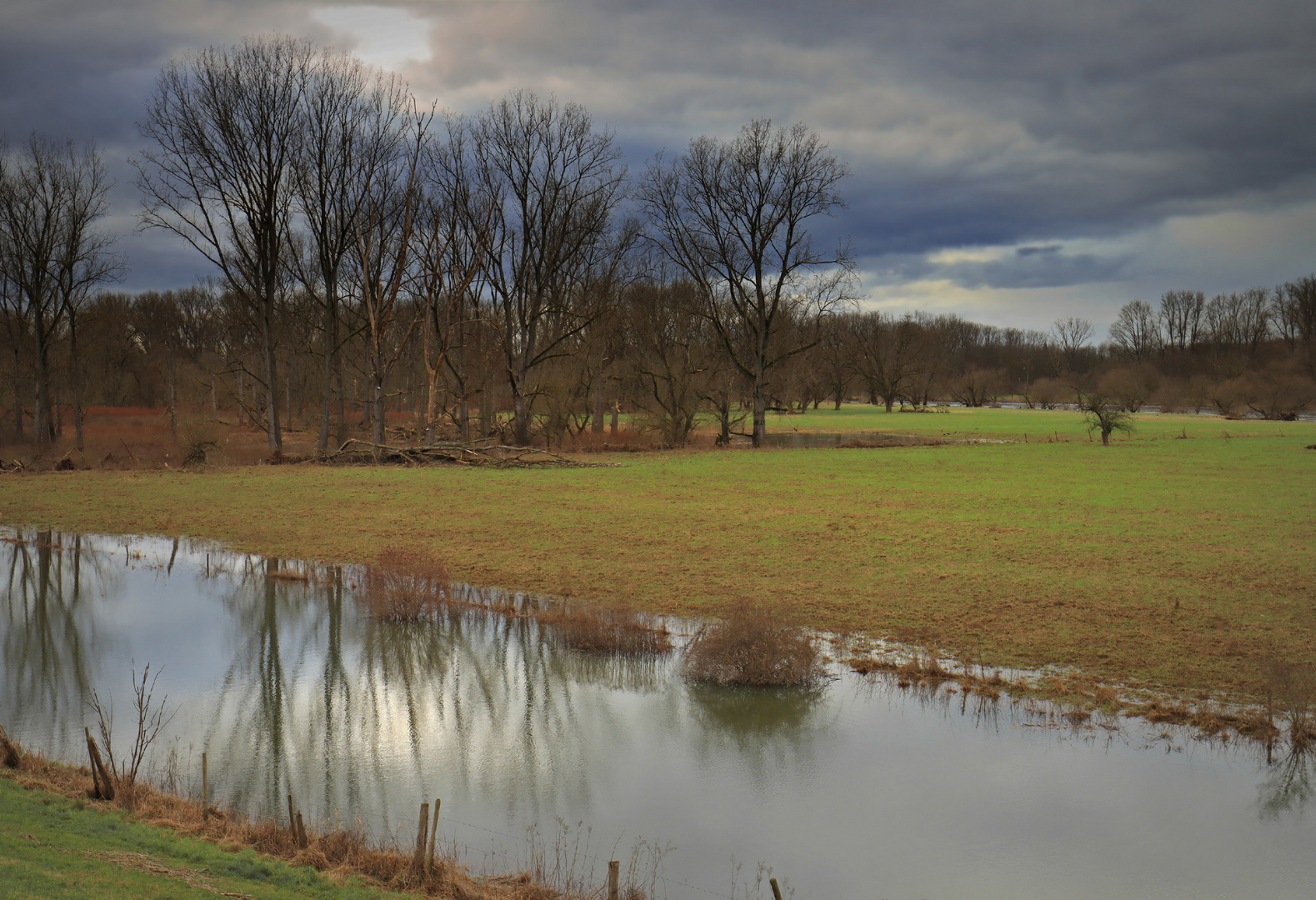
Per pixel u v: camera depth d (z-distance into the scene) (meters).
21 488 35.91
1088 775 10.87
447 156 50.69
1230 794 10.36
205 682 14.70
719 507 30.25
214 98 43.34
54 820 8.27
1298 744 11.35
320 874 7.89
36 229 51.00
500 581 20.41
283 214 47.00
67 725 12.77
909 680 13.96
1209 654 14.54
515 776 11.20
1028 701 13.04
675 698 13.75
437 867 8.23
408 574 18.67
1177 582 19.14
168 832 8.57
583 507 30.28
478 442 49.50
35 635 17.38
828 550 22.89
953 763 11.26
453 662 15.53
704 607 17.98
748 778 11.03
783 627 14.44
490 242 50.28
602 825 9.91
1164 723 12.21
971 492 34.22
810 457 50.31
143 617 18.48
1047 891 8.51
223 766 11.47
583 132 51.00
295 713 13.35
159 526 27.77
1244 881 8.66
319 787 10.87
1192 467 43.81
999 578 19.67
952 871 8.88
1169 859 9.04
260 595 20.02
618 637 15.89
